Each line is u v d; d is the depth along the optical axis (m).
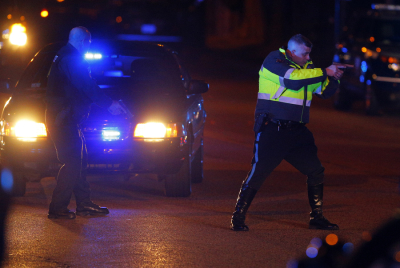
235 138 49.12
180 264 19.36
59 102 24.39
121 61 32.06
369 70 63.81
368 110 64.75
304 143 23.77
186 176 29.00
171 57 32.38
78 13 82.75
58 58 24.36
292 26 170.12
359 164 39.62
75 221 24.53
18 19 63.28
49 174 27.55
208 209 27.08
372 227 24.42
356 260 9.89
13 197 28.70
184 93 30.47
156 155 27.64
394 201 29.25
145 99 29.45
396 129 55.84
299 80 22.34
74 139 24.58
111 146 27.36
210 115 62.31
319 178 24.00
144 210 26.67
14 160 27.33
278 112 23.34
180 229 23.58
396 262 9.38
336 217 26.05
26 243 21.38
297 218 25.81
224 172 36.22
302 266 10.95
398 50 63.03
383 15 66.38
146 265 19.20
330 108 71.81
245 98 78.88
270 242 22.05
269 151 23.48
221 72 125.44
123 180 33.50
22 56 60.91
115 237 22.28
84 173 25.81
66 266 19.02
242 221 23.59
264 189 31.97
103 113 27.77
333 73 22.44
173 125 27.86
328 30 155.00
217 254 20.48
